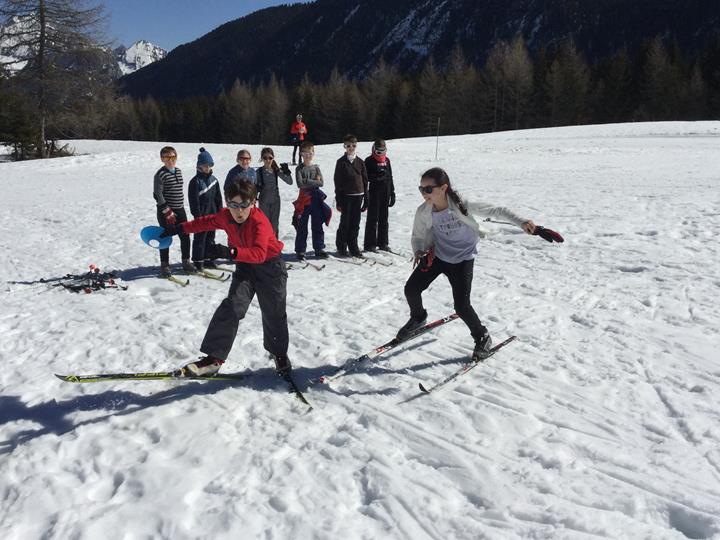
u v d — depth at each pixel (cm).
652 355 427
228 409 371
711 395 365
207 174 704
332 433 344
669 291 566
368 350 462
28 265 810
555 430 334
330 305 581
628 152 2298
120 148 3612
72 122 3628
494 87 6731
